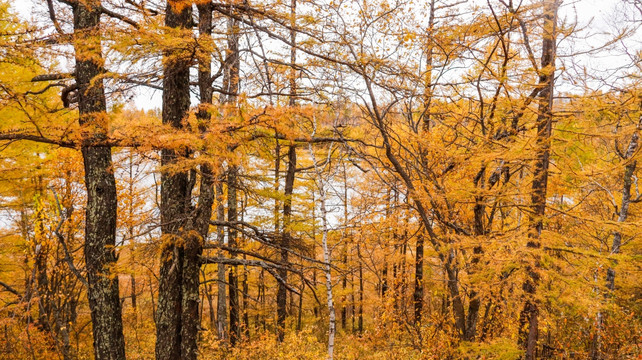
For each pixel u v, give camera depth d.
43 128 4.08
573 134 5.16
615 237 7.34
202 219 5.66
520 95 5.50
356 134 7.93
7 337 7.36
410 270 10.52
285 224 9.95
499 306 7.16
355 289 13.51
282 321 10.84
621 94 4.73
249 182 6.48
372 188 9.02
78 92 5.77
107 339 5.93
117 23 4.21
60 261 7.32
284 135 4.29
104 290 5.94
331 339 6.07
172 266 5.30
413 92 5.87
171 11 5.34
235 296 10.60
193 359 5.54
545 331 7.95
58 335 7.90
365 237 8.81
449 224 6.46
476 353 5.86
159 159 4.15
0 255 9.40
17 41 4.29
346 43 5.59
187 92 5.56
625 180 7.45
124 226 8.56
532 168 5.61
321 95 5.98
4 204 9.09
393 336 9.24
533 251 4.86
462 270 6.63
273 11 5.68
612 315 7.58
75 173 8.54
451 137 7.12
